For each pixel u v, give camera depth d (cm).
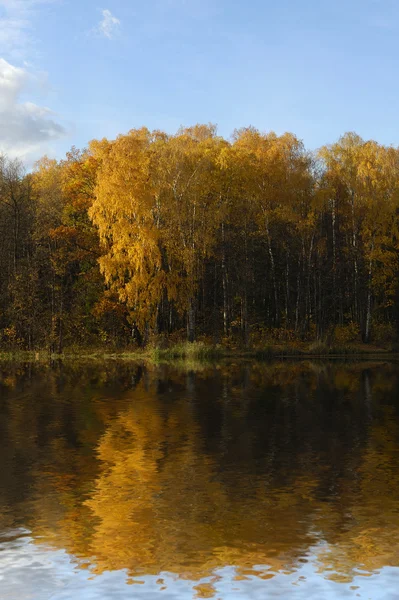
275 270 5706
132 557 812
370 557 806
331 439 1537
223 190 4881
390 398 2256
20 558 812
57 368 3500
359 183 5153
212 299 5978
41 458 1345
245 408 2023
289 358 4319
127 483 1152
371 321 5331
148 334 4619
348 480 1167
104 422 1767
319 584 732
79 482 1159
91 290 5000
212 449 1427
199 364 3812
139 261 4256
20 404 2105
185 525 927
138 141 4600
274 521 942
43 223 4988
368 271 5378
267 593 713
